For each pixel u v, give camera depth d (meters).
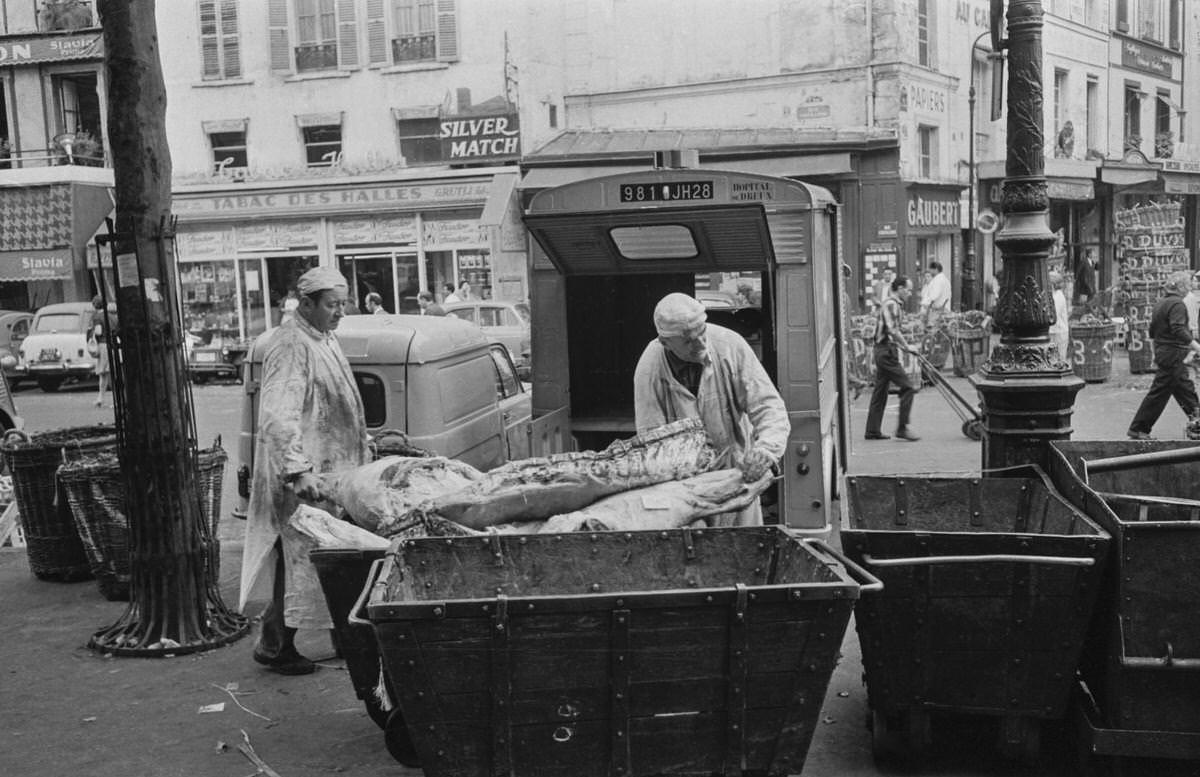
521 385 9.67
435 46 27.09
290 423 5.42
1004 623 4.25
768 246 7.22
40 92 30.02
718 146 22.98
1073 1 32.12
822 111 25.58
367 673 4.57
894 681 4.40
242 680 5.89
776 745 3.64
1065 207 34.66
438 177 26.42
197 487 6.59
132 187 6.28
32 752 4.99
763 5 25.81
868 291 24.14
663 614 3.52
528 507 4.75
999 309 6.17
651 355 5.23
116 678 5.96
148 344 6.32
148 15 6.25
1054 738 4.79
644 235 7.70
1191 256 40.62
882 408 13.55
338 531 4.75
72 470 7.44
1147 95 37.12
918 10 25.92
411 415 7.18
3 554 9.12
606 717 3.59
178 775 4.71
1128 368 20.78
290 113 28.08
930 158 27.23
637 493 4.79
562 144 22.83
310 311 5.64
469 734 3.59
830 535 8.47
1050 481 5.40
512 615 3.50
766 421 5.00
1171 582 3.99
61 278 27.42
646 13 26.80
